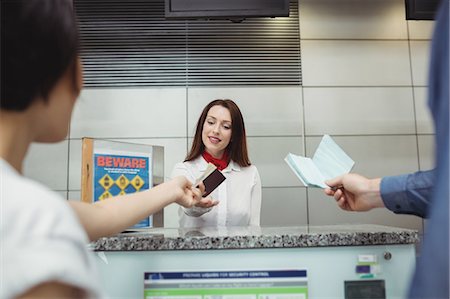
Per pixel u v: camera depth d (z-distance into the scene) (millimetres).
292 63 3240
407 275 908
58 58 402
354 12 3322
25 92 386
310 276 891
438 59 420
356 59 3283
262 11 2443
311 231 996
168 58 3203
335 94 3242
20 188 339
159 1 3230
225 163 2330
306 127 3199
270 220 3105
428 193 833
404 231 934
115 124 3154
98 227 683
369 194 943
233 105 2352
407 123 3244
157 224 1229
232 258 886
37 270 290
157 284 881
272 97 3209
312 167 1042
